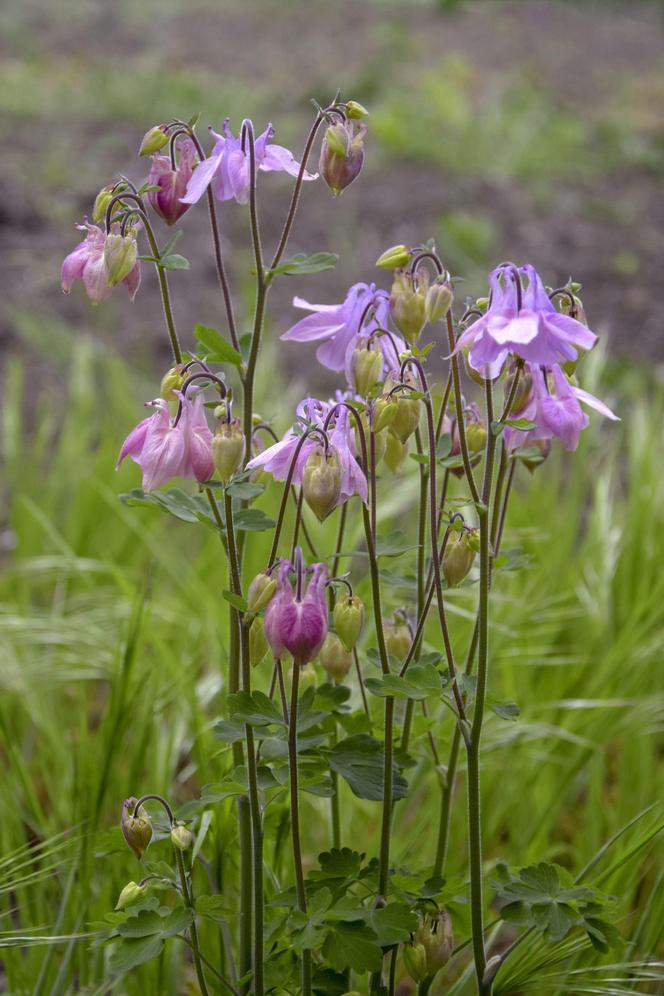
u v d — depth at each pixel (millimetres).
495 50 6262
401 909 1230
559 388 1230
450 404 1298
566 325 1194
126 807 1244
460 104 4773
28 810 1532
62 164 3930
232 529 1233
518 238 3607
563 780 1519
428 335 2938
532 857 1461
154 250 1253
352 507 1710
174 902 1409
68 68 5371
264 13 6715
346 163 1253
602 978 1363
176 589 1804
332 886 1254
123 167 3969
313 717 1256
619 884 1394
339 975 1275
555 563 1717
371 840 1496
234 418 1219
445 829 1337
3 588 1740
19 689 1553
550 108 5172
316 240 3449
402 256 1239
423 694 1228
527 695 1584
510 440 1268
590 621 1650
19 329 2828
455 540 1253
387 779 1253
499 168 4320
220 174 1251
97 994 1336
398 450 1281
